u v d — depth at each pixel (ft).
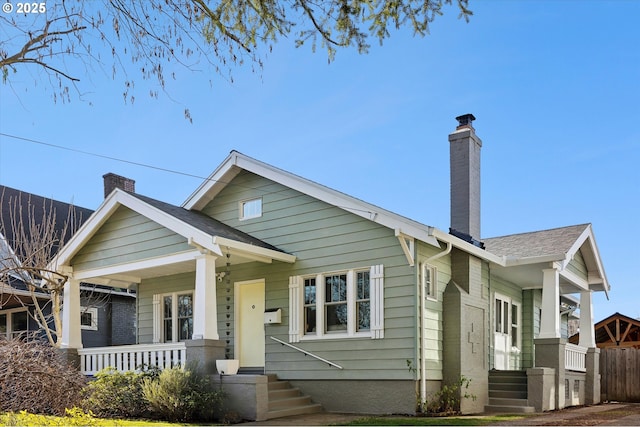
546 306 51.65
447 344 45.98
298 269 49.29
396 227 43.55
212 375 41.22
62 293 55.62
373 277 45.21
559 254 50.55
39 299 63.82
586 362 61.82
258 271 51.57
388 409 43.21
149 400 39.70
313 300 48.47
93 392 40.75
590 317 63.77
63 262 51.57
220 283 54.08
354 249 46.55
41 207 73.00
